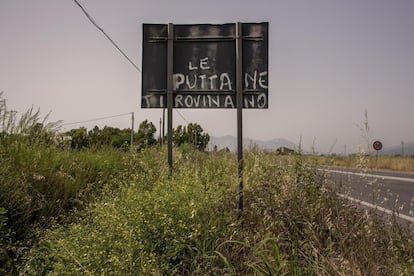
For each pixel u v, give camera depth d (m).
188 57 5.43
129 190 4.05
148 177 5.19
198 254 3.27
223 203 4.37
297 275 2.98
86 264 2.87
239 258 3.56
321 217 4.03
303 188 4.56
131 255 2.86
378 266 3.08
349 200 4.29
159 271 2.92
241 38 5.32
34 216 4.38
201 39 5.42
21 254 3.19
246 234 3.91
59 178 5.03
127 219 3.35
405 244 3.32
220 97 5.39
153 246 3.20
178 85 5.42
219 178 5.19
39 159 5.14
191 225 3.46
